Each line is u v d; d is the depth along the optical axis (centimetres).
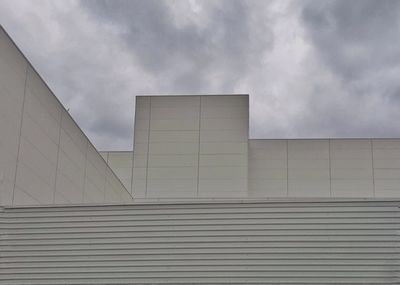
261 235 1068
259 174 2786
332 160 2800
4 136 1149
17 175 1223
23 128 1260
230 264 1055
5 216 1108
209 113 2778
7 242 1091
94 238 1088
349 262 1040
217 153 2725
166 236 1081
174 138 2758
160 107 2800
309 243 1056
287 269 1044
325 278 1034
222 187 2680
